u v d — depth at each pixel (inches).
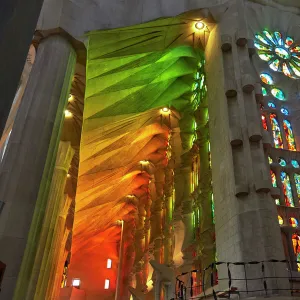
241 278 471.2
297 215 631.2
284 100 846.5
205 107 906.1
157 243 1137.4
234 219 524.4
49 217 747.4
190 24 775.1
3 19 138.5
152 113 1078.4
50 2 641.0
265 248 474.6
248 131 580.7
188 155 986.1
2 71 136.3
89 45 703.7
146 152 1224.8
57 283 1104.8
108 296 1641.2
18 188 458.3
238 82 643.5
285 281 450.6
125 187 1374.3
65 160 821.9
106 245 1759.4
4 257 408.8
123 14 726.5
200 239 767.7
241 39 689.0
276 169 692.7
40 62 586.9
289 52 945.5
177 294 631.8
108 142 1037.8
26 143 498.3
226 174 582.9
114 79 850.1
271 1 954.1
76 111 796.6
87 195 1234.0
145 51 801.6
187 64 981.2
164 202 1155.3
